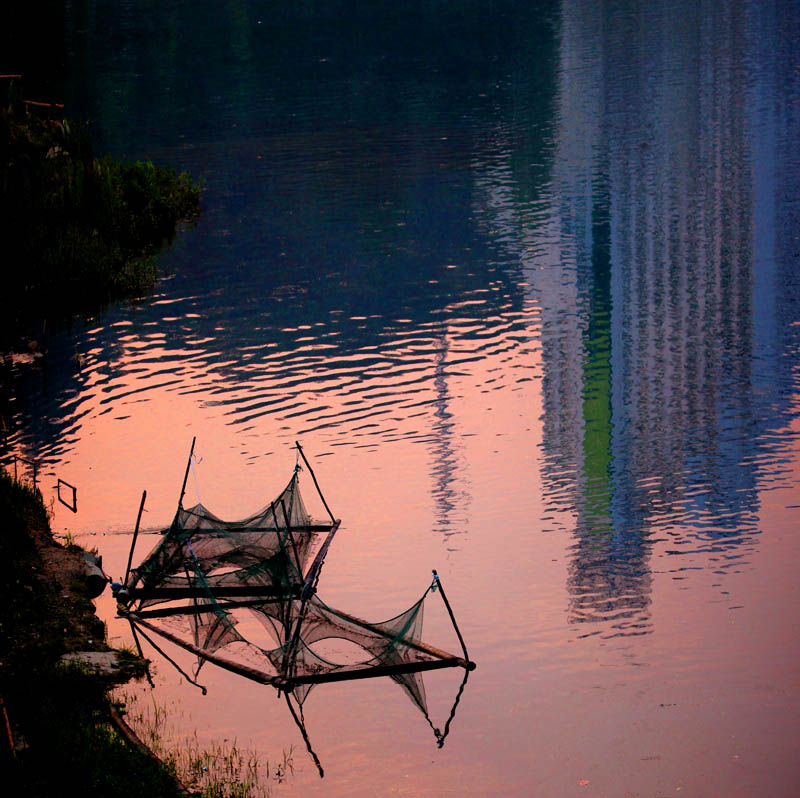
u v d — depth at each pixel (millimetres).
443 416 36406
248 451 34312
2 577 25922
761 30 107250
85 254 49969
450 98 87125
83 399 38469
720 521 29328
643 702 22250
